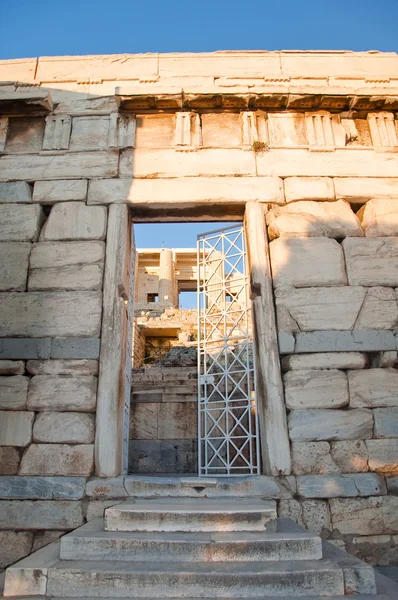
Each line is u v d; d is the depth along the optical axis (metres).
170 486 6.56
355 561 4.51
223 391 9.75
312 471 6.74
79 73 9.36
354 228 8.12
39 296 7.68
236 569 4.18
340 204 8.30
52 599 4.02
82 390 7.15
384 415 7.00
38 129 8.91
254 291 7.88
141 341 17.88
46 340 7.41
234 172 8.48
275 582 4.07
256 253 7.89
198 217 8.66
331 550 5.04
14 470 6.78
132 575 4.09
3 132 8.80
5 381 7.20
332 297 7.61
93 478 6.71
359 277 7.75
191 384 10.95
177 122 8.84
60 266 7.87
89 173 8.47
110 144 8.64
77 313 7.57
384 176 8.50
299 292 7.66
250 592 4.04
